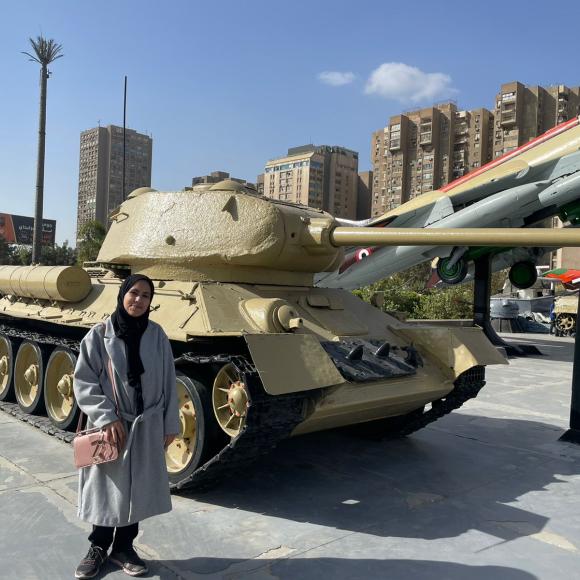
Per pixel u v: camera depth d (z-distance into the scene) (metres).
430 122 77.81
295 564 4.44
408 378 6.70
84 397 3.83
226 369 5.59
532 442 8.28
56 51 24.08
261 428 5.26
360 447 7.80
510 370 15.84
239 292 6.79
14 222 56.09
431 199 17.36
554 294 38.75
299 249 7.64
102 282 8.59
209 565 4.39
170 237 7.51
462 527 5.23
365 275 19.14
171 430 4.06
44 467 6.49
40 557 4.41
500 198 16.19
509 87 73.44
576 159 15.26
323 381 5.44
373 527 5.18
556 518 5.49
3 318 9.87
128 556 4.23
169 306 6.53
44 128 24.19
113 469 3.84
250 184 8.58
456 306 26.27
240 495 5.92
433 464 7.13
